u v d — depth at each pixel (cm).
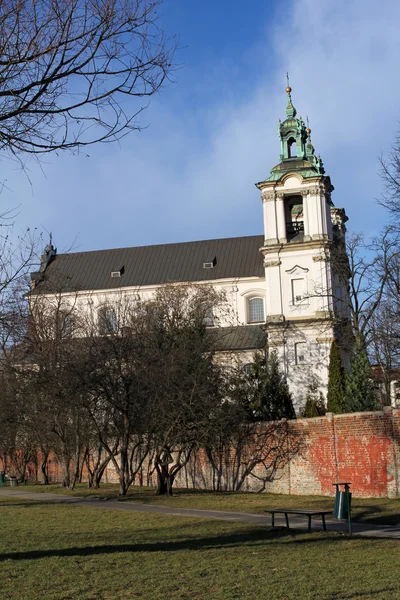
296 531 2112
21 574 1466
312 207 6825
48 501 3597
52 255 8050
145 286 7419
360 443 3069
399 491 2898
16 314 1978
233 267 7419
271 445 3600
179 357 3853
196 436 3822
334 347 5338
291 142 7244
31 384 4109
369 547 1756
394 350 4275
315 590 1259
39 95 1307
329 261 6138
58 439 4591
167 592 1274
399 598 1182
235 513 2748
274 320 6712
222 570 1480
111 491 4112
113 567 1534
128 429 3912
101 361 3884
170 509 3008
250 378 4994
